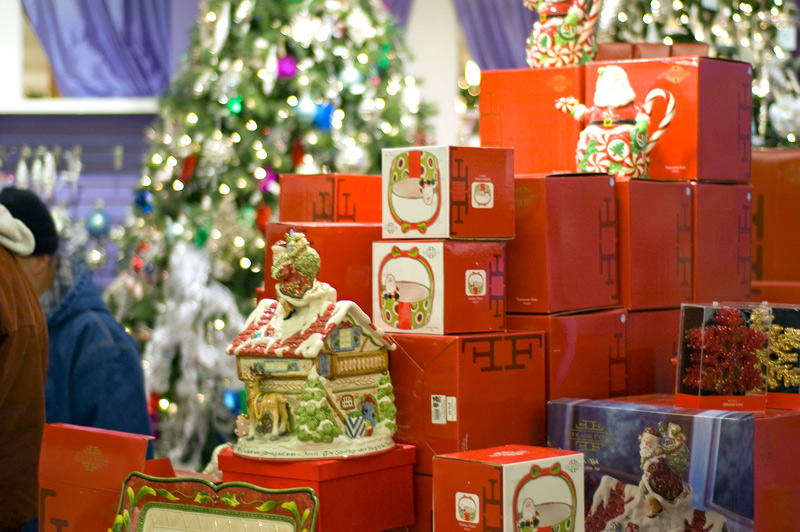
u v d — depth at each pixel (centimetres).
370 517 168
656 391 213
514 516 147
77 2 668
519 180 192
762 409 178
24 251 220
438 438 175
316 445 163
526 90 237
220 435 469
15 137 695
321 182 212
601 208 203
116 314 480
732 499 158
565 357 191
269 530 146
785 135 375
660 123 219
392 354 182
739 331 177
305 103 447
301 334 164
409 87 505
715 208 226
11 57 685
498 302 184
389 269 183
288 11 466
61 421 258
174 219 477
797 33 507
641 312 210
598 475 169
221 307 450
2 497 210
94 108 674
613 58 257
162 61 670
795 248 268
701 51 260
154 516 156
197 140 464
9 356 207
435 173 177
